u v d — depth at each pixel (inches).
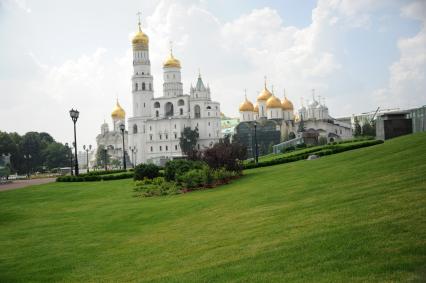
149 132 7372.1
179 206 1217.4
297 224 694.5
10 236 1029.8
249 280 486.9
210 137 7372.1
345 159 1487.5
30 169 7160.4
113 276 620.4
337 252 516.1
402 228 548.4
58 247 865.5
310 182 1134.4
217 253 635.5
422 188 738.8
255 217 840.3
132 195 1706.4
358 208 700.0
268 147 7175.2
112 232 972.6
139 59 7642.7
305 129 7667.3
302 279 459.8
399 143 1462.8
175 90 7603.4
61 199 1758.1
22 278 663.1
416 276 413.4
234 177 1779.0
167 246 750.5
